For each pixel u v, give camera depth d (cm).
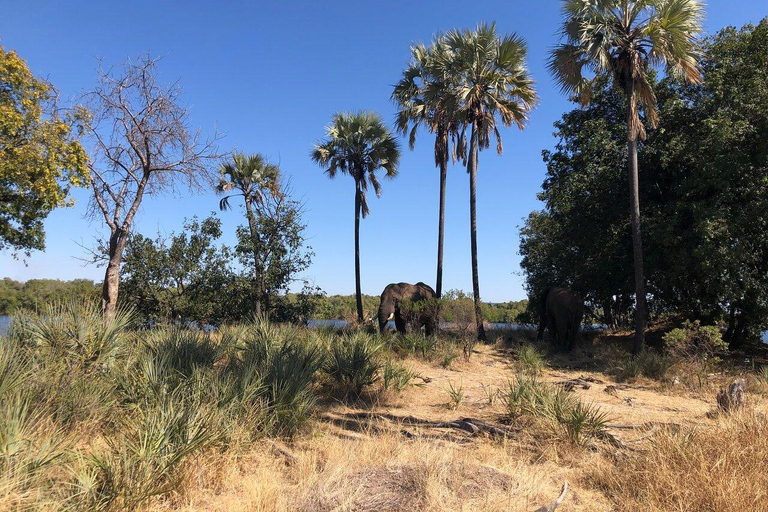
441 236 1941
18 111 1241
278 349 837
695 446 478
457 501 394
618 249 1642
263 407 589
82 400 510
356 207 2369
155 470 390
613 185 1608
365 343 980
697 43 1415
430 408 788
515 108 1719
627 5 1307
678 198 1457
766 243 1335
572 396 753
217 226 1697
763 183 1282
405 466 455
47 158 1206
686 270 1393
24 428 388
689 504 389
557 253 1950
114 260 1111
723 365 1230
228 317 1717
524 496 416
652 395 945
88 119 1250
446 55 1738
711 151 1348
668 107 1488
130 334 736
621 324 2470
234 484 431
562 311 1548
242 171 1980
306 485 417
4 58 1239
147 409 472
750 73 1389
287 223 1822
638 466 474
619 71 1362
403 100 2047
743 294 1323
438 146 1912
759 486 402
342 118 2348
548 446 567
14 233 1620
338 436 596
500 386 966
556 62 1379
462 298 1602
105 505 346
